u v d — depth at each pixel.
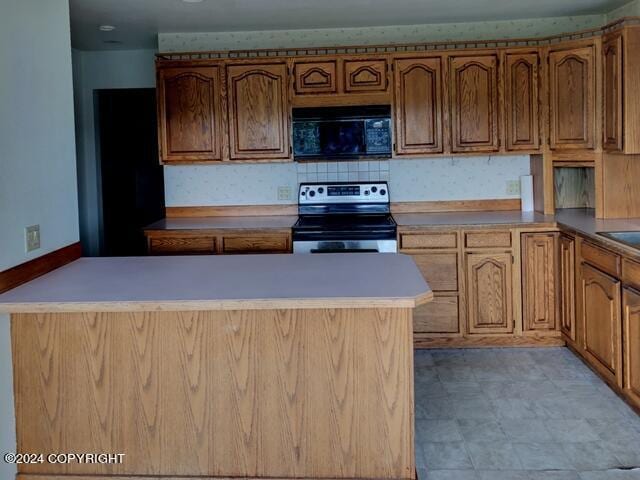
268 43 4.83
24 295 2.33
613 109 3.91
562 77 4.29
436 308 4.36
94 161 5.75
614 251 3.31
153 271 2.79
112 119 6.16
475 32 4.75
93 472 2.51
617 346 3.31
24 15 2.57
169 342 2.45
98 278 2.64
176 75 4.60
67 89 3.00
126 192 6.43
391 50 4.78
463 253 4.30
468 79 4.49
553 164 4.51
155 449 2.49
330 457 2.46
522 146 4.52
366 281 2.49
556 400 3.46
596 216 4.25
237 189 5.02
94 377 2.47
